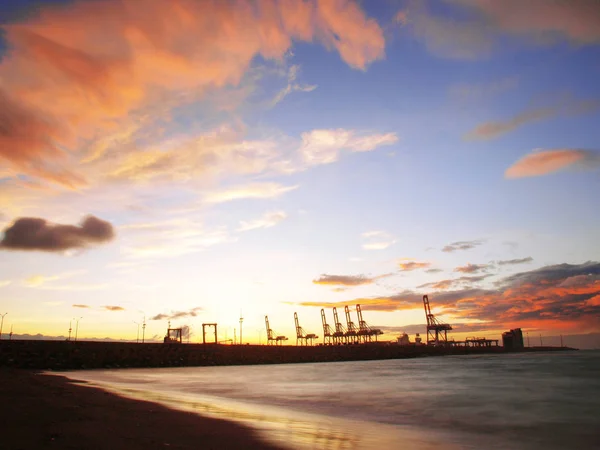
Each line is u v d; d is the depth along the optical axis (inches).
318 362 6914.4
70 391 1063.6
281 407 1053.2
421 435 683.4
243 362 5590.6
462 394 1434.5
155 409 782.5
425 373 3011.8
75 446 420.2
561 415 954.7
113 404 818.8
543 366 3715.6
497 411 1019.9
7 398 812.6
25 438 447.8
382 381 2198.6
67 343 4010.8
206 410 849.5
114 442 450.3
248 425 652.1
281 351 6668.3
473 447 590.6
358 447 535.2
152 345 4785.9
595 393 1451.8
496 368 3543.3
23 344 3732.8
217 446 476.4
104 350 4217.5
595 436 692.7
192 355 5017.2
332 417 880.9
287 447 498.3
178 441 488.4
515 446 609.3
